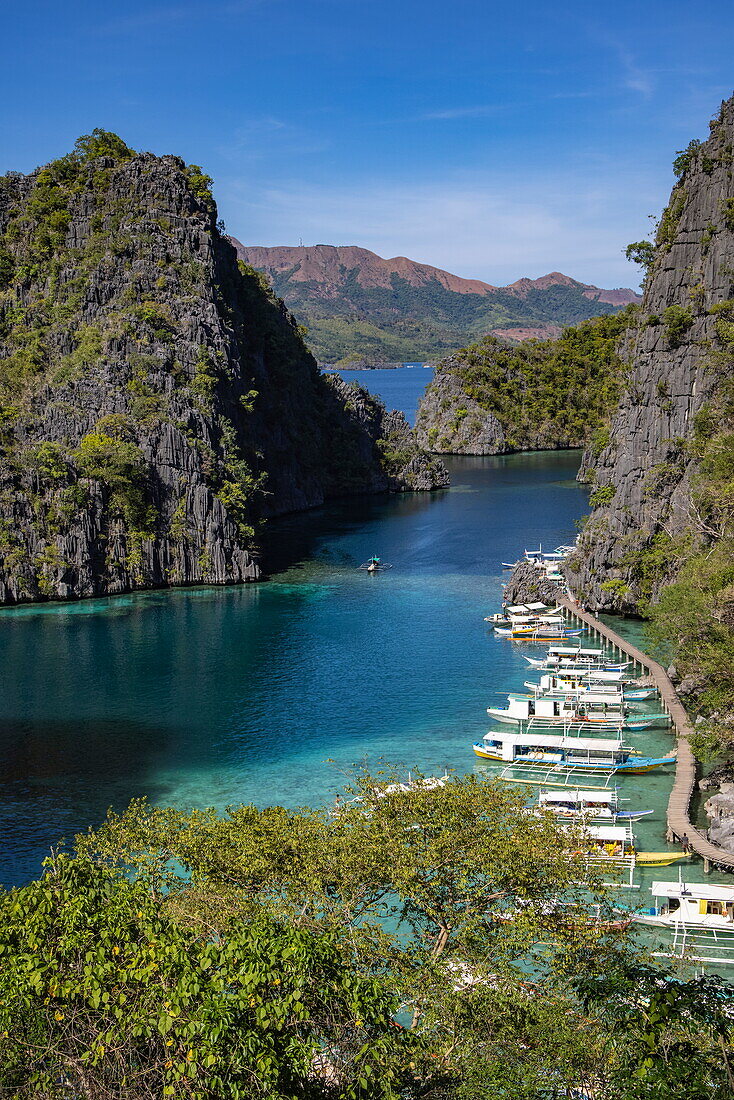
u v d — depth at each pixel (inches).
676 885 2389.3
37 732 3688.5
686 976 2092.8
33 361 7470.5
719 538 4320.9
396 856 1807.3
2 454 6333.7
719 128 5506.9
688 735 3351.4
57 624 5339.6
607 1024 1444.4
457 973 1584.6
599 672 4266.7
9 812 3004.4
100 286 7721.5
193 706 3961.6
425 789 2166.6
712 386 5054.1
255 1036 1291.8
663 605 3705.7
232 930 1526.8
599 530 5654.5
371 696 4069.9
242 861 1843.0
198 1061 1279.5
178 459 6491.1
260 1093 1279.5
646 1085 1273.4
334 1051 1423.5
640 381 5718.5
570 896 2126.0
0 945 1446.9
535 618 5162.4
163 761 3400.6
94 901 1606.8
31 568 5930.1
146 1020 1307.8
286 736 3629.4
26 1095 1295.5
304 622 5285.4
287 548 7440.9
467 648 4768.7
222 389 7544.3
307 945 1423.5
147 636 5049.2
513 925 1694.1
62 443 6535.4
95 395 6766.7
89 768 3344.0
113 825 2132.1
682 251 5570.9
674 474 5206.7
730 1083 1249.4
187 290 7805.1
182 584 6348.4
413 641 4894.2
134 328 7258.9
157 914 1566.2
